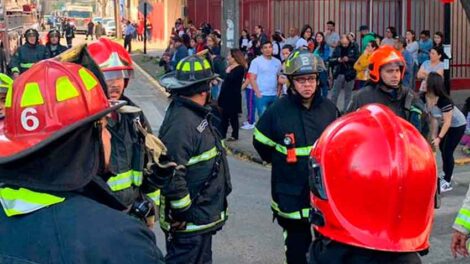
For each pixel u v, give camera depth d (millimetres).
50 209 1952
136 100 20062
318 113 5031
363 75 14102
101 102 2088
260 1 24312
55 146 1962
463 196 9188
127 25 43375
